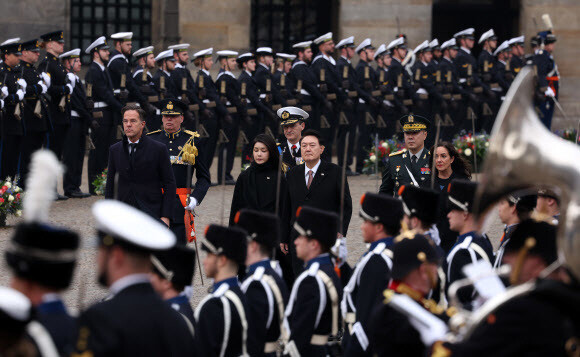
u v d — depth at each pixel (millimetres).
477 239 20984
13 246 11336
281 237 28516
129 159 29656
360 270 19266
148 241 12438
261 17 91812
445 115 73938
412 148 29141
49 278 11398
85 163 75000
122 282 12539
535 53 79750
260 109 66000
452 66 75312
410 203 19719
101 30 86000
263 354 18656
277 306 19281
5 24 80312
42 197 11070
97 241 12734
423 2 86062
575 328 10281
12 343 10477
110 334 11836
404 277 14664
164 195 29938
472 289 19359
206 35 83875
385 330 14352
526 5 90062
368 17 85750
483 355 10492
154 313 12422
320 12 91875
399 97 72188
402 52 73438
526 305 10383
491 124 78688
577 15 89688
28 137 54031
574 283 10477
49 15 81500
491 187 10812
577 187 10258
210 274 18344
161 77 62656
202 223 44844
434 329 12641
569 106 89750
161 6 84750
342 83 68375
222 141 63562
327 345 20188
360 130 69250
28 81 53312
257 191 29109
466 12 98125
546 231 13391
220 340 17547
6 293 10547
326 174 28422
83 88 57000
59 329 11453
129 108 29688
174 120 32375
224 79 64562
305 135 28359
